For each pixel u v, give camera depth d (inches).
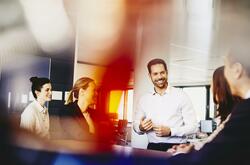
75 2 131.6
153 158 59.6
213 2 103.3
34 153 63.8
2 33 132.4
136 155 62.1
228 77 89.6
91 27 129.1
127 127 114.9
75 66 129.7
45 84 122.0
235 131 52.2
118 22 126.6
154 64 115.3
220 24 101.0
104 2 127.6
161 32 121.4
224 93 89.5
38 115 106.0
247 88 85.0
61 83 125.8
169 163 57.3
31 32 134.8
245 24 95.1
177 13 118.0
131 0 124.9
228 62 91.1
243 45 90.4
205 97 103.3
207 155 53.4
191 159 54.8
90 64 127.3
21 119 102.3
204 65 107.0
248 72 86.2
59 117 109.2
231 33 96.9
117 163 60.4
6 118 100.6
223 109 89.4
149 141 111.0
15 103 114.7
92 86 121.6
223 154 52.1
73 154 62.6
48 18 134.4
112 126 113.0
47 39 134.6
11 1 133.0
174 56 119.4
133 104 117.9
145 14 123.7
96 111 116.0
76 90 122.0
